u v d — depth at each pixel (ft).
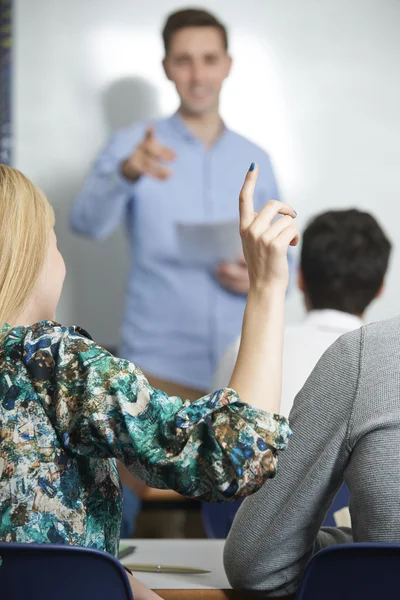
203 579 5.38
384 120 15.48
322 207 15.53
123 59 15.53
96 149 15.47
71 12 15.55
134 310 15.35
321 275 8.18
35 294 4.52
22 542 3.97
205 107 15.44
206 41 15.42
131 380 3.91
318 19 15.51
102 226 15.37
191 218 15.39
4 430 4.07
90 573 3.98
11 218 4.36
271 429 3.81
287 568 4.96
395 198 15.48
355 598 4.22
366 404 4.69
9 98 15.47
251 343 4.00
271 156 15.55
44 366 4.09
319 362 4.93
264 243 4.05
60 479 4.07
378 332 4.85
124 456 3.88
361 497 4.71
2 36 15.47
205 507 8.21
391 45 15.46
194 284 15.17
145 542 6.59
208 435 3.79
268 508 4.87
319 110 15.55
